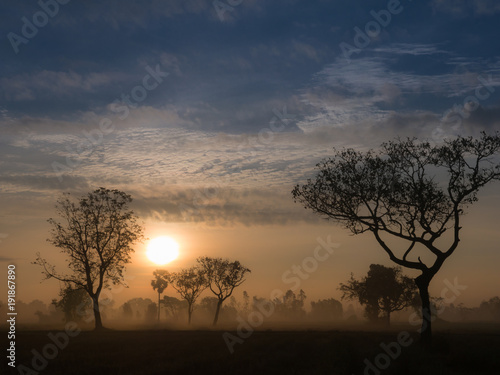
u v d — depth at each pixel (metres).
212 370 25.66
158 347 38.34
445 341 35.88
